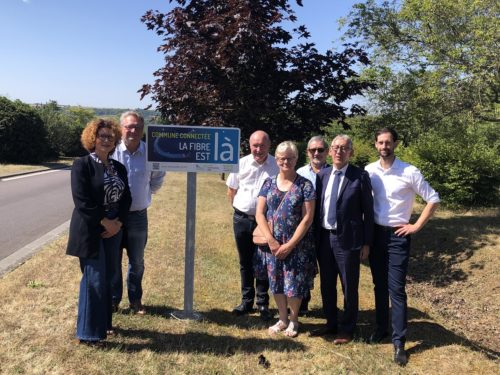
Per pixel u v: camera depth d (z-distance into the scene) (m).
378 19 11.34
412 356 3.82
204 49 6.80
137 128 4.12
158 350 3.65
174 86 7.17
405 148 12.84
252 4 6.77
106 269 3.76
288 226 3.92
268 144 4.40
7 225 8.98
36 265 5.70
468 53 10.16
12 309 4.23
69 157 37.62
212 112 7.35
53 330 3.83
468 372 3.55
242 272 4.62
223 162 4.15
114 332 3.92
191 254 4.32
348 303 4.02
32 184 16.86
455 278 7.38
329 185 4.03
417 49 11.03
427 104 10.97
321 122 7.46
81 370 3.25
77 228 3.45
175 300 4.85
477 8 10.05
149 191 4.40
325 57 7.40
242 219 4.51
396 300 3.85
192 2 7.65
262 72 7.03
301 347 3.89
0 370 3.16
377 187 4.00
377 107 11.64
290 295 3.99
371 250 4.10
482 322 5.98
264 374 3.41
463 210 11.05
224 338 3.98
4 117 26.39
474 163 11.11
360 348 3.93
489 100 10.73
